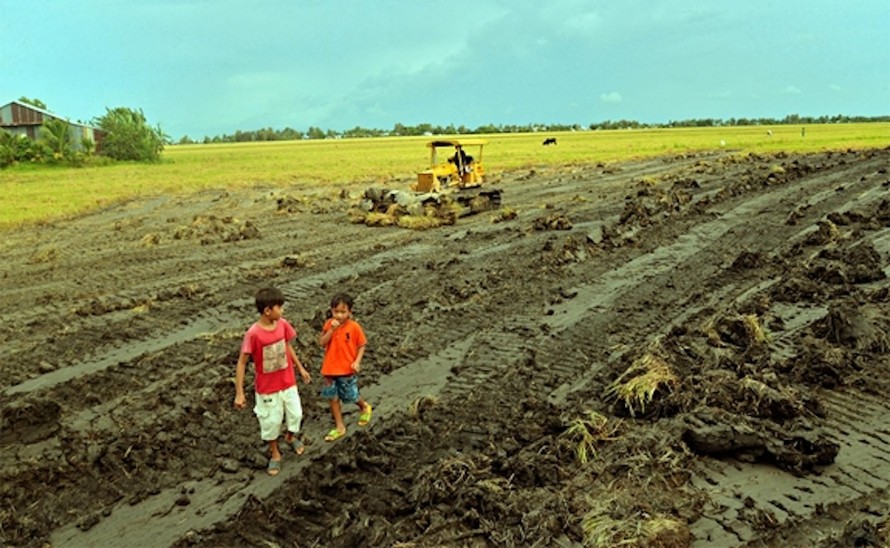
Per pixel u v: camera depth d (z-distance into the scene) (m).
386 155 59.84
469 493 5.06
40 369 8.39
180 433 6.57
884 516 4.71
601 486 5.16
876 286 10.32
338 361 6.25
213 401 7.18
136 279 13.19
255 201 26.95
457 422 6.55
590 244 13.98
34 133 58.75
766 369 7.17
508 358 8.22
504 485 5.27
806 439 5.49
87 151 55.12
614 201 21.31
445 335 9.15
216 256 15.22
